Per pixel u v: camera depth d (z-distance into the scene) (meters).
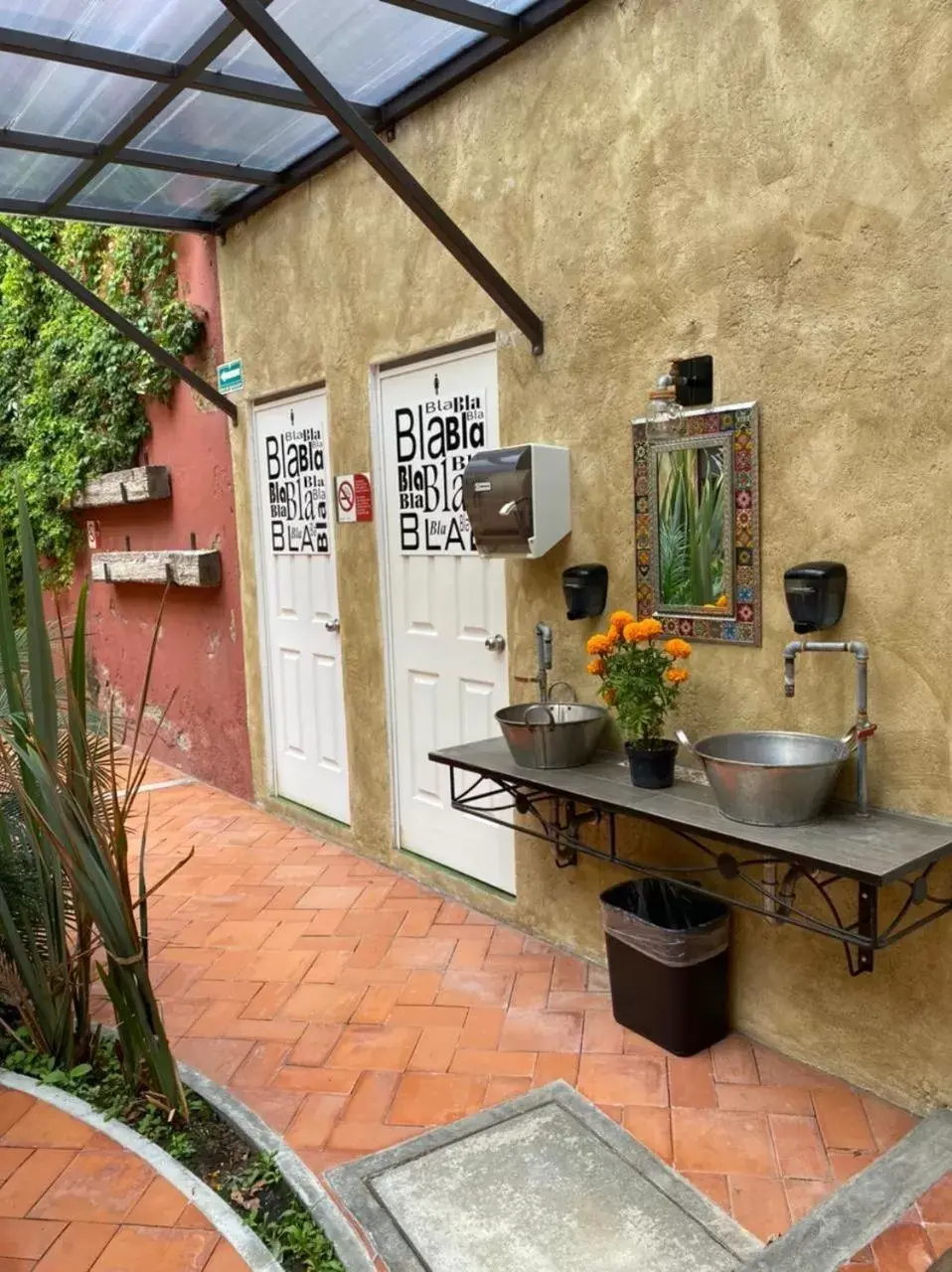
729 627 2.76
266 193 4.42
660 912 3.04
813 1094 2.60
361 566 4.31
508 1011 3.10
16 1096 2.69
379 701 4.32
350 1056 2.88
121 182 4.25
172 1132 2.56
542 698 3.31
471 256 3.02
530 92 3.15
